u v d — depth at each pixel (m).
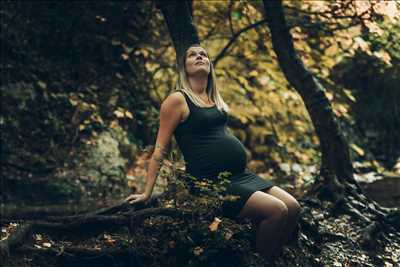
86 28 10.15
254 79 9.91
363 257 5.27
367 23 6.59
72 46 10.01
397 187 7.61
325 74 8.45
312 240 5.29
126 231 4.98
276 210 4.66
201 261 4.82
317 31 7.89
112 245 4.88
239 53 9.31
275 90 9.55
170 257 4.83
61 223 5.08
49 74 9.53
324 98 6.22
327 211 5.82
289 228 4.83
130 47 10.28
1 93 8.86
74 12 10.10
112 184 8.60
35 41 9.74
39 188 8.09
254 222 4.86
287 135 10.05
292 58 6.25
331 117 6.19
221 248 4.86
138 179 8.92
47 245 4.80
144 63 10.36
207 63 5.17
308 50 8.06
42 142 8.79
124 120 9.75
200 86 5.16
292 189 6.88
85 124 9.18
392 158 10.52
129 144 9.45
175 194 4.95
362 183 7.89
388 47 7.52
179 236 4.80
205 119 4.99
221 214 4.88
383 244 5.51
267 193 4.92
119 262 4.78
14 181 8.08
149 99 10.28
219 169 4.94
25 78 9.22
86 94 9.67
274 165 10.02
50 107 9.16
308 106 6.23
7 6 9.72
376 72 10.09
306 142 10.08
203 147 4.96
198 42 6.07
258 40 8.73
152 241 4.86
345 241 5.41
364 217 5.76
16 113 8.83
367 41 7.73
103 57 10.14
